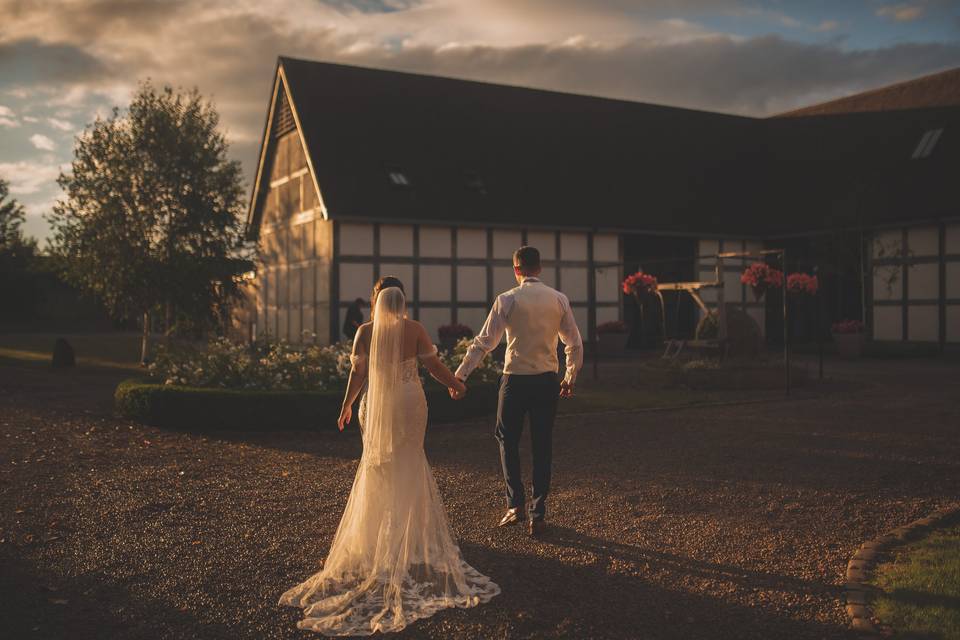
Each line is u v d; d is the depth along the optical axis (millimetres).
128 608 3756
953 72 22234
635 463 7113
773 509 5551
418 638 3445
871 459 7160
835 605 3799
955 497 5805
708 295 23828
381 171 19547
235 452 7770
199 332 18609
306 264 20328
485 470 6879
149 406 9211
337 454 7672
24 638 3412
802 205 23250
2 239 30078
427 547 4156
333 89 21000
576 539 4891
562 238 21375
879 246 21266
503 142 22234
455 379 4652
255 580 4152
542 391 5051
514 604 3828
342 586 4020
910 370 15789
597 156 23484
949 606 3627
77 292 37906
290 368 10023
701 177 24750
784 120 27172
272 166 22781
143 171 16938
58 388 12977
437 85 22938
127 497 5910
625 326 20719
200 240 17562
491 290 20406
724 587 4051
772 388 12789
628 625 3582
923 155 21047
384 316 4309
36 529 5047
